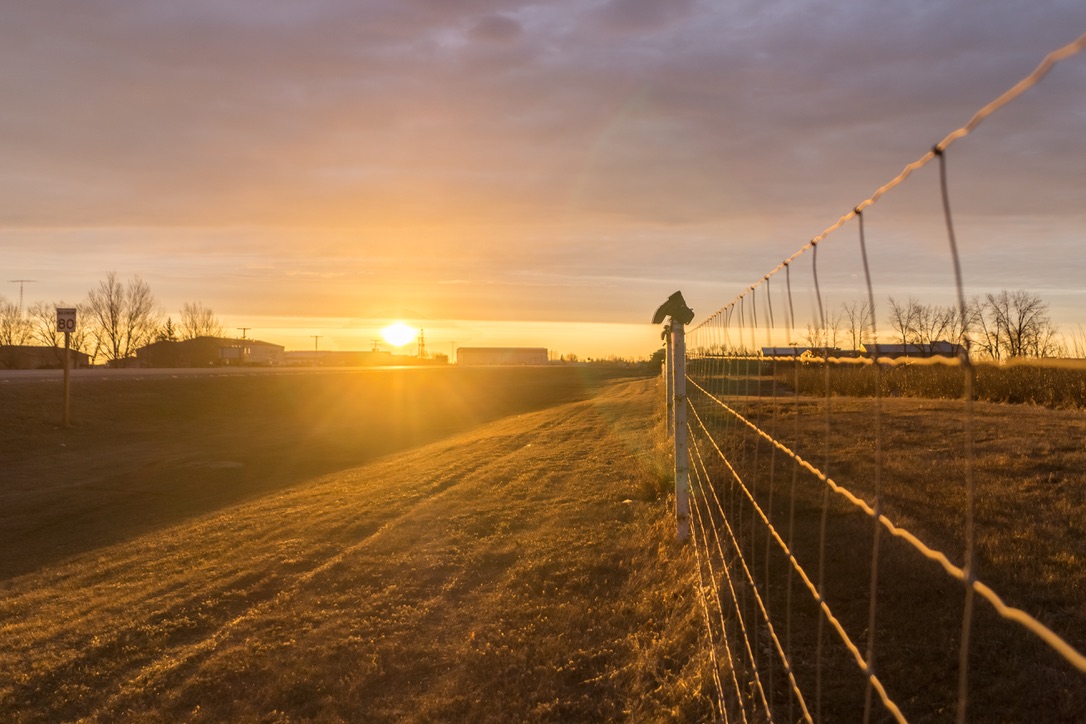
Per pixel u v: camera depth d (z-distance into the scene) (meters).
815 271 2.63
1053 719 4.10
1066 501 7.20
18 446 25.23
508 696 5.57
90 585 9.66
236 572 9.09
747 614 5.69
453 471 15.47
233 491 17.95
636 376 73.94
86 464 22.72
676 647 5.73
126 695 6.09
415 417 37.53
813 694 4.64
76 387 35.03
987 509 7.22
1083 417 10.38
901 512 7.39
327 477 18.61
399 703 5.67
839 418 11.76
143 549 11.43
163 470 21.47
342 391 49.78
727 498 8.42
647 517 9.34
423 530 10.18
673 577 7.07
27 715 5.94
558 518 10.01
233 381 45.66
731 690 4.79
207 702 5.89
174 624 7.51
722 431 8.79
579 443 17.59
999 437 9.90
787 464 9.45
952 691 4.47
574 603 7.04
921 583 5.79
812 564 6.38
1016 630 4.97
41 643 7.39
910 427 10.92
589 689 5.56
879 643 5.07
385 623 7.02
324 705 5.69
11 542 13.98
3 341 79.81
